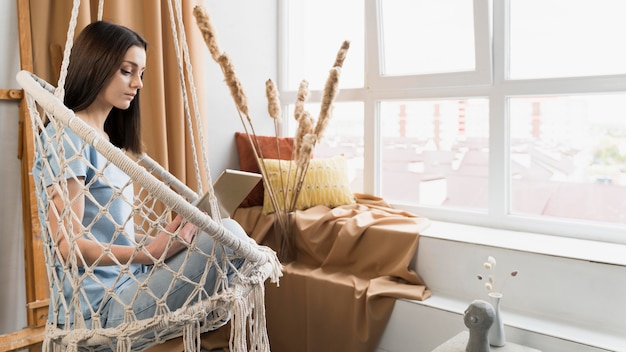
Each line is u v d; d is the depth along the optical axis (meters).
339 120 3.02
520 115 2.39
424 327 2.03
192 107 2.42
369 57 2.78
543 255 1.94
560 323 1.86
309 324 2.27
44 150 1.21
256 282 1.32
